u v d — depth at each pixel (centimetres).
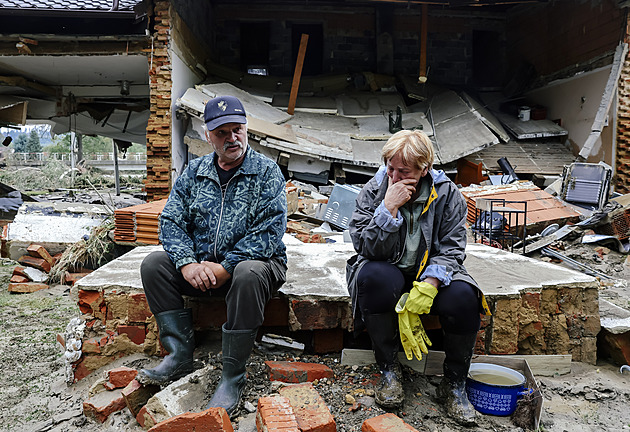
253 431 204
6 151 2972
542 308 286
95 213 659
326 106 1155
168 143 884
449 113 1168
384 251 222
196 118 918
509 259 361
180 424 189
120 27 866
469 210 760
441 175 232
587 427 224
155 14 873
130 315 274
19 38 830
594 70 1084
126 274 301
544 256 676
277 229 235
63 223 621
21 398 268
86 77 1098
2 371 308
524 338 281
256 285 218
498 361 260
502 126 1217
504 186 846
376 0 1130
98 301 278
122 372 248
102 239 554
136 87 1162
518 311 274
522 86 1341
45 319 428
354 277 234
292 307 267
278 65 1384
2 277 603
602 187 819
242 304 216
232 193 239
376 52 1390
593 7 1086
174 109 907
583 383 266
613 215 727
